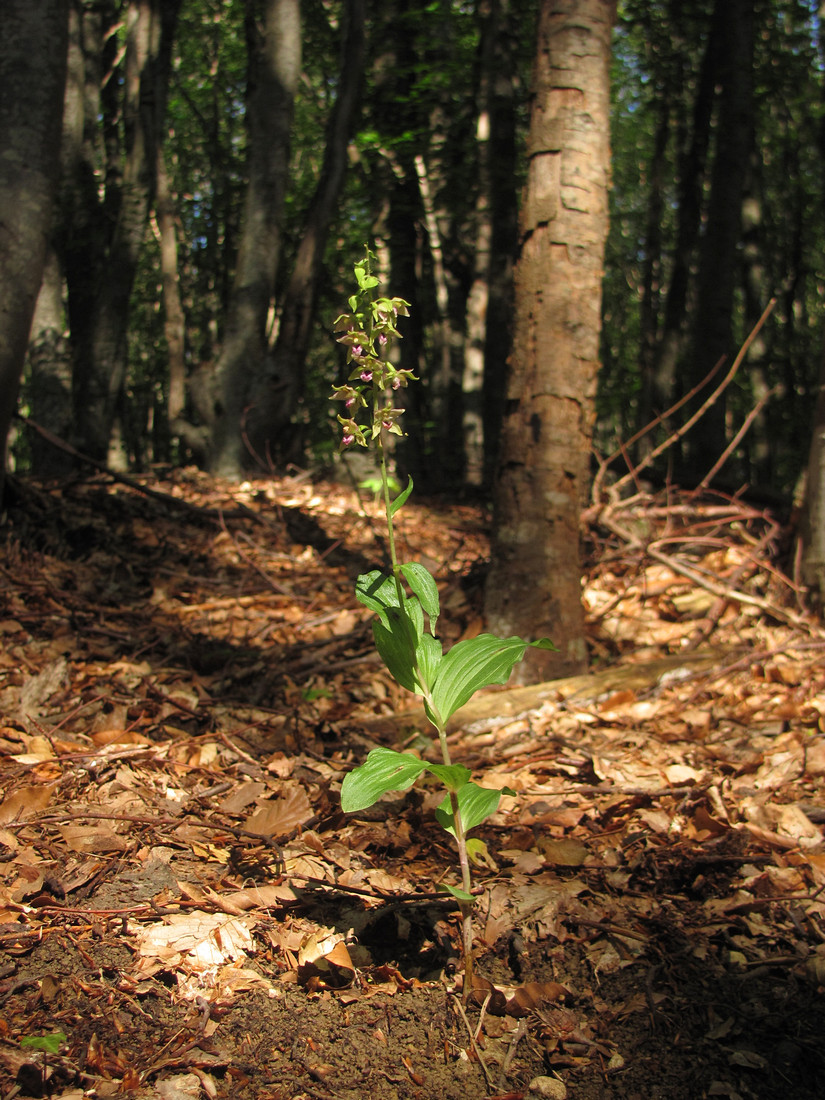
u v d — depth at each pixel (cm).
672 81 1317
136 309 1980
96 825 248
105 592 502
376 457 197
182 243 1772
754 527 636
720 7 1070
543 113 401
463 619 443
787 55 1250
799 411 1471
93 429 1137
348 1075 173
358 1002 193
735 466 1043
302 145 1816
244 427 892
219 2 1727
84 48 1249
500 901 230
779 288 1766
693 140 1229
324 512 761
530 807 286
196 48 1880
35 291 482
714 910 231
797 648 411
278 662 427
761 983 205
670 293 1244
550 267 402
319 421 1541
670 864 250
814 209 1650
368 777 186
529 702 379
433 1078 175
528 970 208
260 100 979
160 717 340
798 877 242
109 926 205
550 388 404
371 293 189
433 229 1378
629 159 2019
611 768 307
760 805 276
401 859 254
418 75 1227
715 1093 175
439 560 634
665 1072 180
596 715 366
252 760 312
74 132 1159
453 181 1173
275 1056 176
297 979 198
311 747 332
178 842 246
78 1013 177
